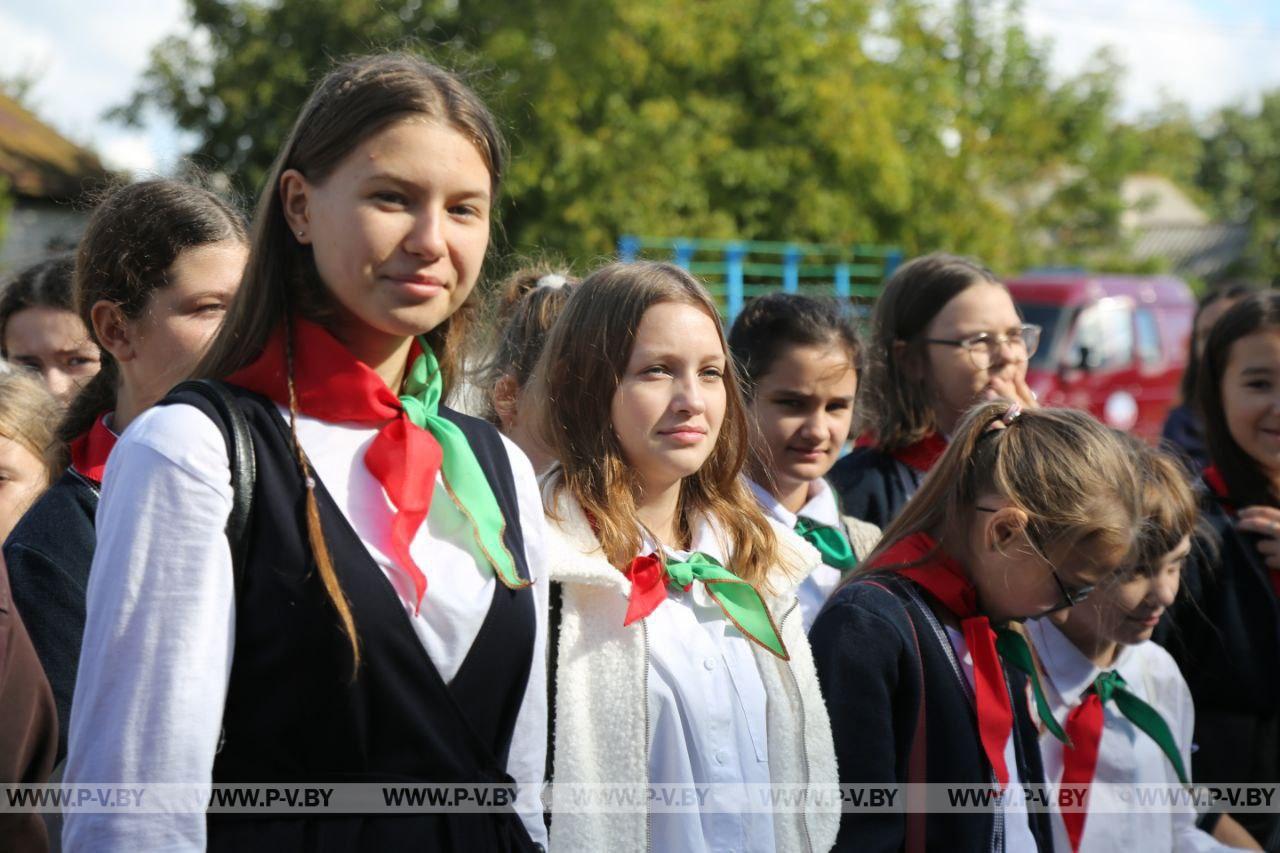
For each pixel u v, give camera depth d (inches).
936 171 764.6
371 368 66.9
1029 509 91.8
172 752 56.6
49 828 81.0
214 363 65.1
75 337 123.8
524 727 69.7
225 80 683.4
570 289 108.6
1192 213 1594.5
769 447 114.7
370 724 60.5
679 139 650.2
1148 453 110.2
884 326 138.1
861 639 90.0
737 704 84.2
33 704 70.2
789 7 692.1
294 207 64.6
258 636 59.3
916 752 88.9
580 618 81.4
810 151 700.7
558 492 84.6
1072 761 106.3
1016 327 135.4
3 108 799.7
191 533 58.1
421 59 70.1
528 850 66.6
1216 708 126.8
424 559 63.8
